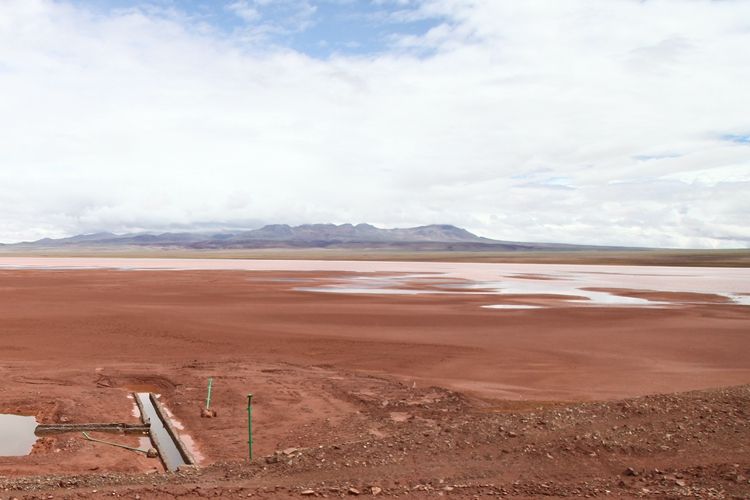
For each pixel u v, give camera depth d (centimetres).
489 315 4262
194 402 2062
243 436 1714
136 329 3559
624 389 2253
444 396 2139
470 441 1312
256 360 2773
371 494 1044
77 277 8012
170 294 5612
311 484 1116
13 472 1397
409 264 15888
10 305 4581
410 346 3111
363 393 2180
